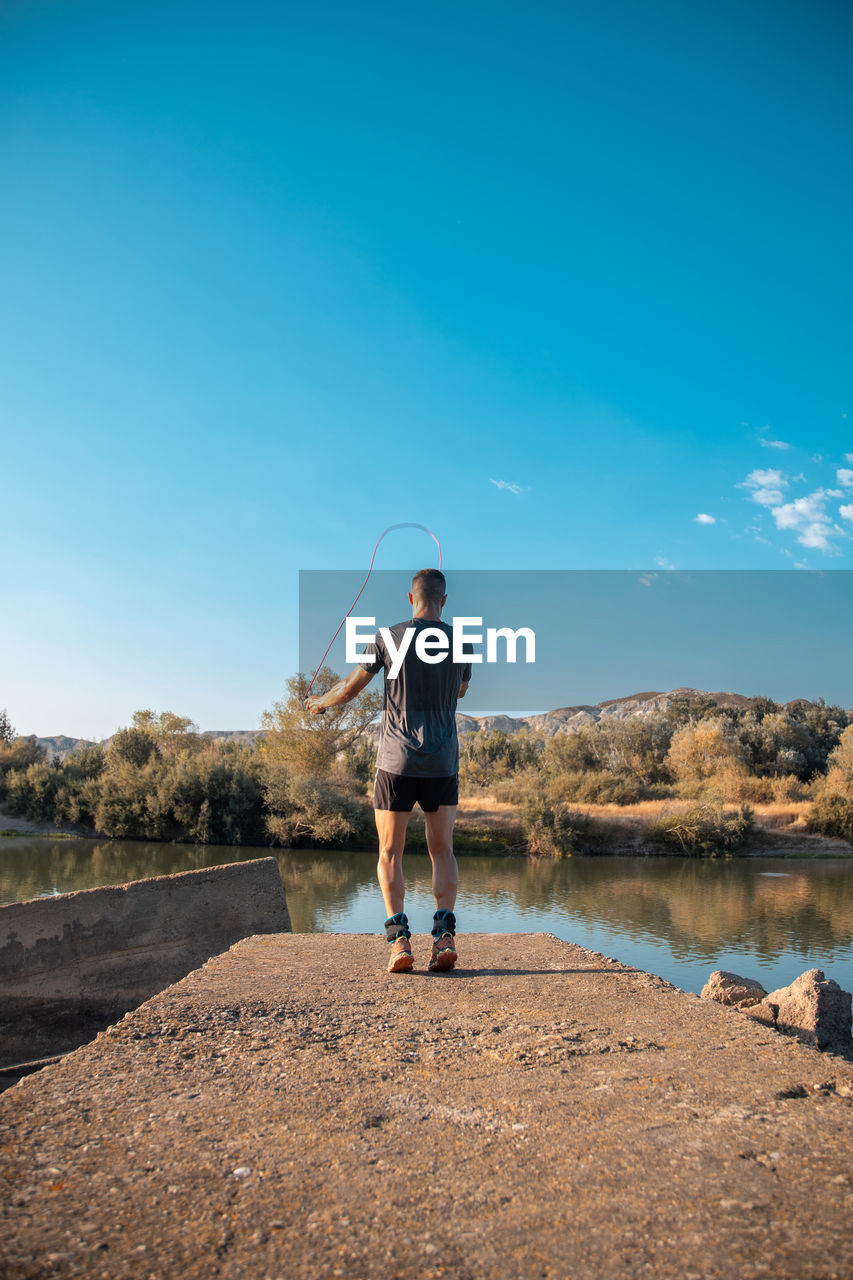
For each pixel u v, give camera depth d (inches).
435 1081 86.2
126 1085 84.3
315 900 1091.9
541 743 3341.5
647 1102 78.6
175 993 127.5
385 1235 53.2
